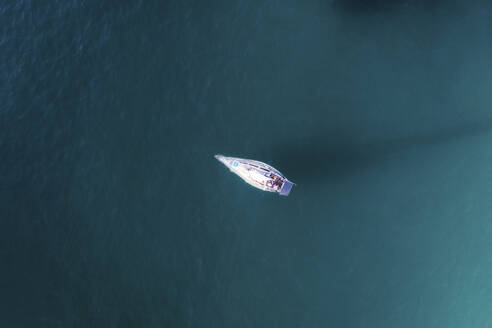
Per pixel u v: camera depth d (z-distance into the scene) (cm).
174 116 8769
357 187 8406
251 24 9238
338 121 8694
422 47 9075
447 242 8144
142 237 8188
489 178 8431
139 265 8044
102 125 8769
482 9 9256
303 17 9262
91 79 9012
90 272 8012
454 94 8819
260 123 8706
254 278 7975
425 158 8525
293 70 8981
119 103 8869
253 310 7800
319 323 7744
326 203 8338
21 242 8194
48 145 8712
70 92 8962
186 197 8394
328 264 8050
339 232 8212
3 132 8788
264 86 8906
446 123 8681
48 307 7812
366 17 9250
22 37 9312
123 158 8594
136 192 8425
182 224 8256
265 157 8531
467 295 7850
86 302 7838
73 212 8344
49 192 8469
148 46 9150
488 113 8719
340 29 9175
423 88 8862
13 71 9119
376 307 7806
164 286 7925
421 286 7912
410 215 8281
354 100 8806
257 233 8219
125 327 7706
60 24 9356
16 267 8044
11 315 7750
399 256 8081
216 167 8506
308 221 8269
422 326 7694
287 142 8600
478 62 8981
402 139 8606
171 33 9212
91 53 9156
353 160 8525
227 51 9100
